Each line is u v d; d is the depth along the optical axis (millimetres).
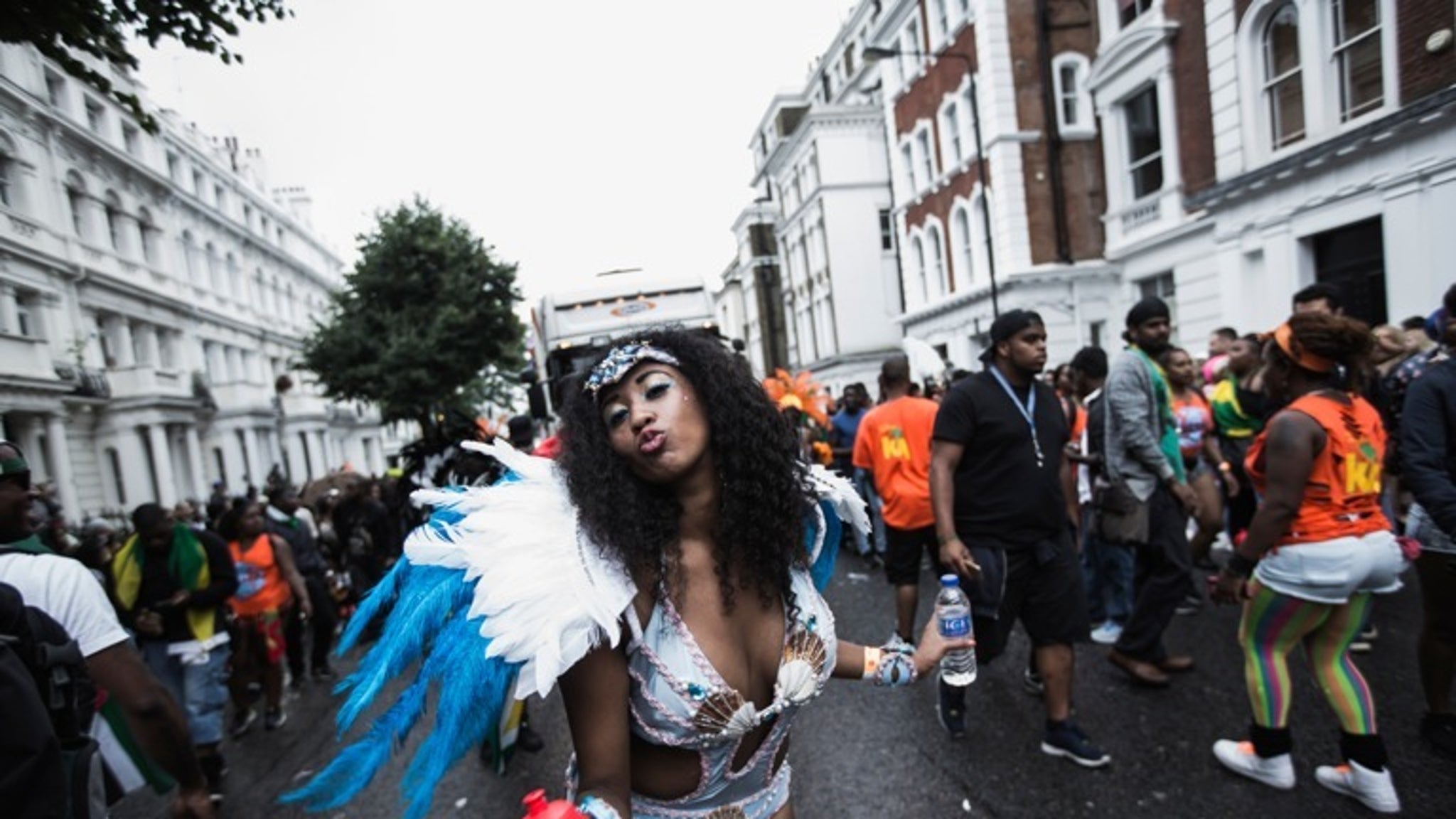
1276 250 10445
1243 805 2729
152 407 22656
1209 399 5777
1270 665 2773
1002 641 3217
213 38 4625
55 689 1445
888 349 28859
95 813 1716
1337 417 2543
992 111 16812
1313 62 9742
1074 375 5219
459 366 22734
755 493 1294
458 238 23250
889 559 4332
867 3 28469
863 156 28812
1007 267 16922
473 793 3748
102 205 23156
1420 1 8469
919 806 3002
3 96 18688
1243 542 2682
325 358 22562
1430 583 2885
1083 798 2906
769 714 1306
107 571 4242
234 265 33500
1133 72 13406
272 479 6508
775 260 40625
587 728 1182
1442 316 4898
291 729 5234
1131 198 14320
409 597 1178
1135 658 3889
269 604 5301
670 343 1326
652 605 1222
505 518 1158
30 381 17562
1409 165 8555
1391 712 3273
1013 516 3127
